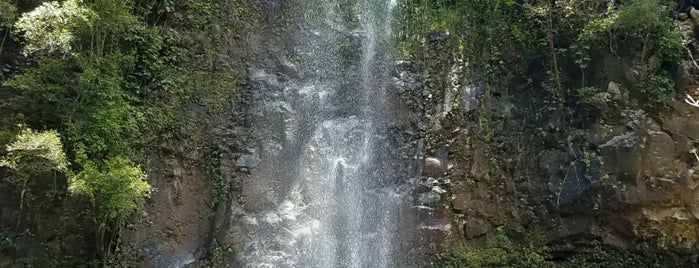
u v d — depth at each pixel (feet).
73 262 35.22
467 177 42.68
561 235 41.45
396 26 49.21
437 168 42.63
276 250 39.24
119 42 39.24
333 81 47.47
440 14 48.73
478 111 44.11
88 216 35.58
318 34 49.26
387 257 41.01
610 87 42.86
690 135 41.57
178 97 41.32
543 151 42.98
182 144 40.42
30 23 32.12
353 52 48.75
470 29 47.21
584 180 40.81
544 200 42.01
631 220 40.65
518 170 43.01
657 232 40.52
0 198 34.47
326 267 40.34
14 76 34.60
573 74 44.57
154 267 37.09
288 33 48.57
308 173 42.55
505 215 42.27
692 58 42.83
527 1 45.65
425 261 40.57
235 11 46.57
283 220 40.11
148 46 40.73
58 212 35.60
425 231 41.01
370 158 44.11
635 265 41.47
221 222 39.45
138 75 39.96
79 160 33.37
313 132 44.42
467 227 41.57
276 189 41.22
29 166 32.17
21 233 34.50
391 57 48.03
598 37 44.11
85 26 34.99
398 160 43.65
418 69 46.98
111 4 35.86
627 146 40.57
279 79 45.96
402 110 45.44
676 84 43.37
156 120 39.75
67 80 35.45
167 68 41.60
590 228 41.32
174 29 43.09
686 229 40.16
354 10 51.01
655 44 43.91
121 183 32.81
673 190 39.88
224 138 41.78
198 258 38.63
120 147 36.45
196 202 39.93
